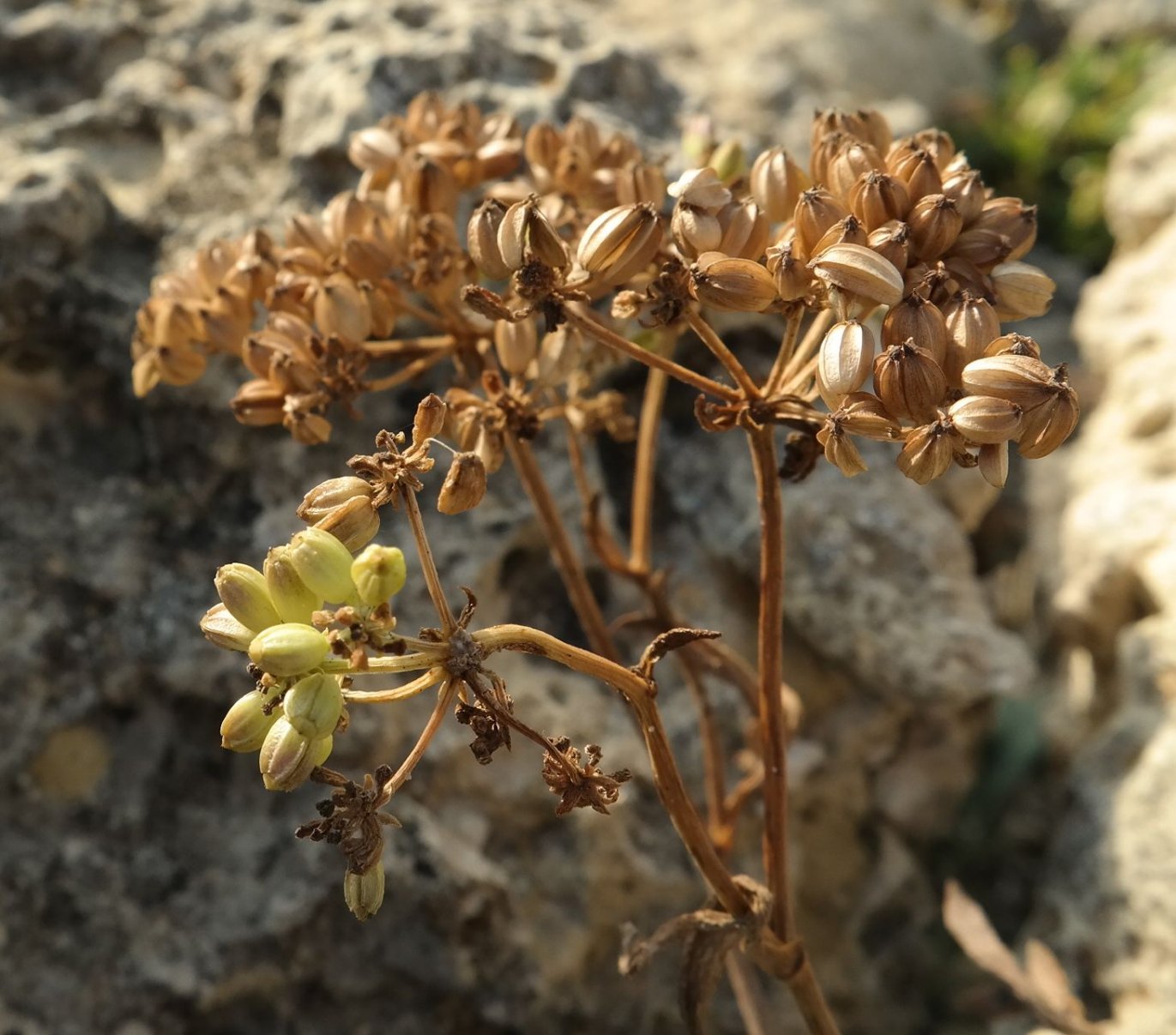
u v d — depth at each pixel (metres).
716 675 0.11
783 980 0.09
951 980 0.16
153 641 0.13
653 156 0.14
